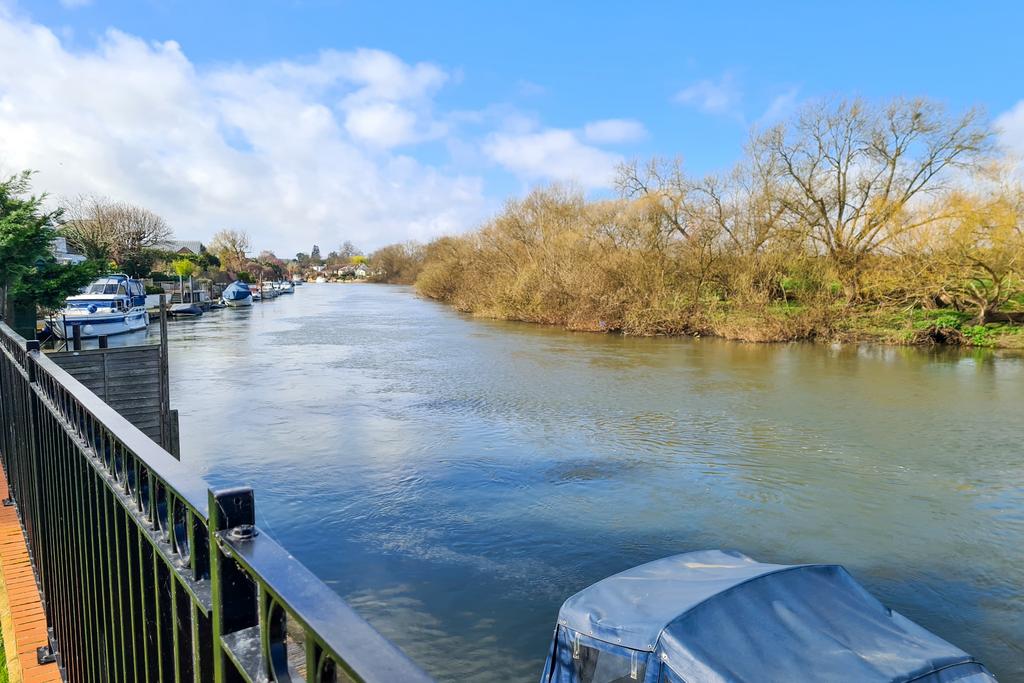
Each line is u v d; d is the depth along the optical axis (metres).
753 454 13.44
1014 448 13.88
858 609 4.51
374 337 33.94
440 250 75.19
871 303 33.38
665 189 38.62
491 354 27.55
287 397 18.66
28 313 18.41
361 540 9.35
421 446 13.89
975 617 7.62
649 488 11.48
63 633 3.59
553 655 4.89
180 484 1.52
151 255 61.28
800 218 35.03
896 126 33.50
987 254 29.48
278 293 82.25
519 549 9.12
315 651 0.97
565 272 40.50
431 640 7.03
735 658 4.02
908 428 15.50
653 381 21.30
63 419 3.07
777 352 28.27
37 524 4.34
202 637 1.49
